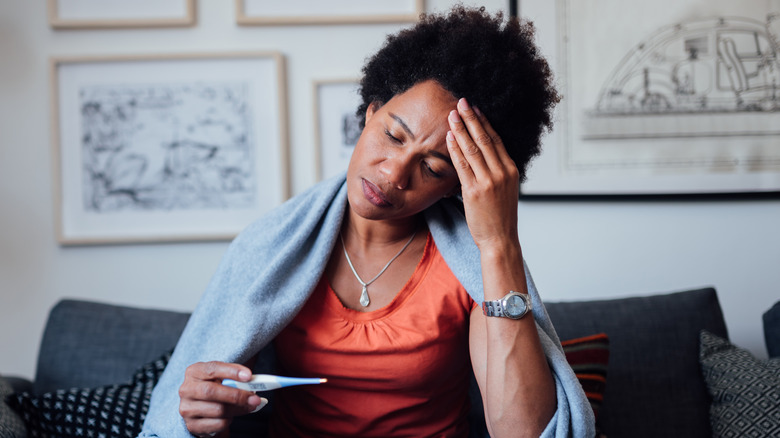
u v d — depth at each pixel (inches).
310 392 42.9
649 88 70.4
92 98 70.7
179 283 72.5
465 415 46.9
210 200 71.8
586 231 72.2
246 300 42.0
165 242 72.3
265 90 71.4
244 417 52.1
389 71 40.3
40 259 71.6
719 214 71.4
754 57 69.3
